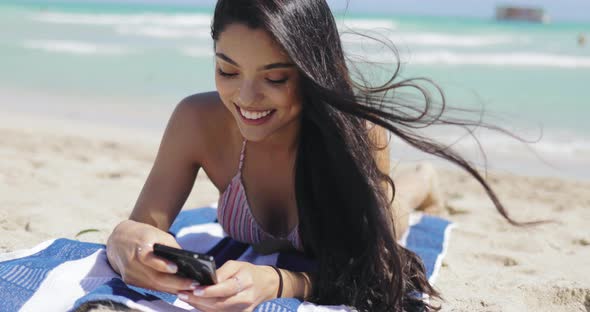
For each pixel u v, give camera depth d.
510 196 5.21
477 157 6.63
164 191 2.51
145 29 23.11
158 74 12.29
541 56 17.53
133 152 6.46
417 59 16.27
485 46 20.88
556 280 2.88
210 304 2.04
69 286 2.20
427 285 2.56
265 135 2.23
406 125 2.27
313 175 2.39
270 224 2.67
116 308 2.03
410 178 3.81
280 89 2.12
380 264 2.39
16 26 22.95
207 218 3.53
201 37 20.45
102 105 9.37
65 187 4.39
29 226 3.34
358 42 2.72
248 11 2.03
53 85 10.91
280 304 2.15
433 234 3.55
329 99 2.15
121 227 2.24
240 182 2.58
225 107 2.52
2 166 4.90
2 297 2.12
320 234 2.45
